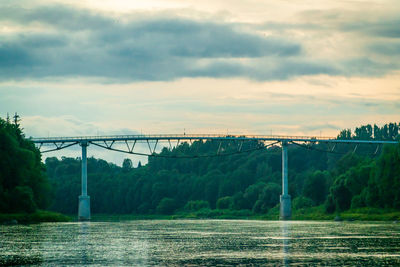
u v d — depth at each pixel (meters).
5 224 144.75
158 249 76.69
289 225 149.00
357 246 78.81
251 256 68.25
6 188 158.62
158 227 140.75
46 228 127.31
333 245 80.56
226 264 61.66
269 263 62.09
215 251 74.06
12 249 76.25
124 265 61.19
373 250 73.50
